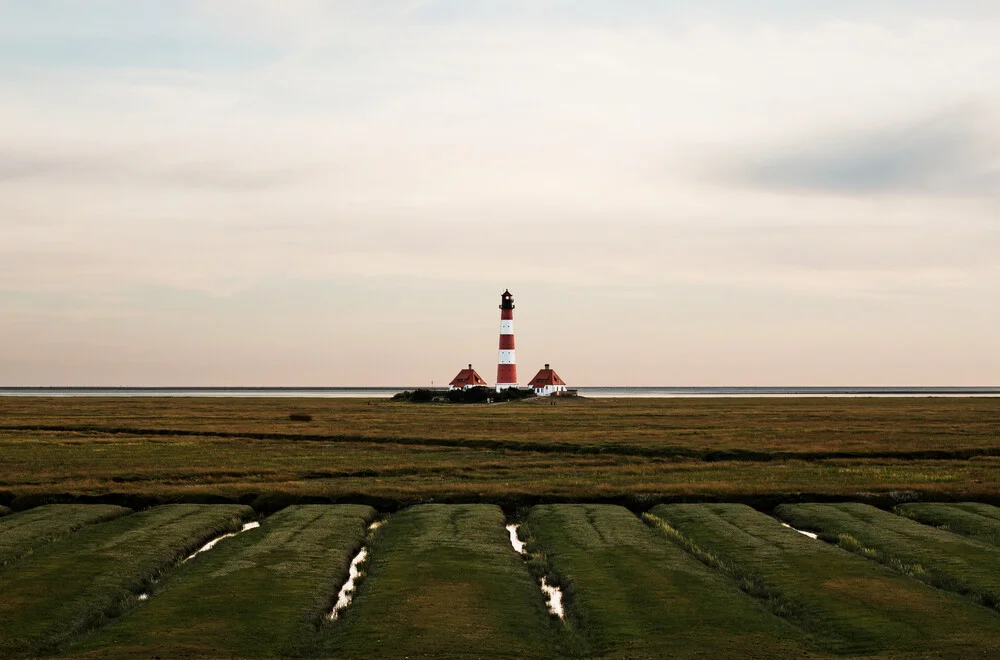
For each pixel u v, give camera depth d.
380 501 48.41
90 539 37.38
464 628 25.66
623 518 42.62
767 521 41.59
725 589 29.70
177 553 35.78
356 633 25.27
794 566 32.66
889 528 39.91
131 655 23.36
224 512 44.47
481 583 30.45
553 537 38.28
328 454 69.19
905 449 70.25
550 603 29.55
